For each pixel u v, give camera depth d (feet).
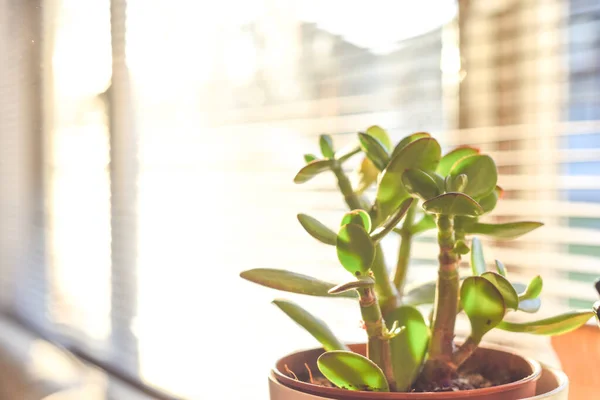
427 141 1.49
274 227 3.36
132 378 4.00
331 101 3.15
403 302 1.63
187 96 3.92
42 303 5.38
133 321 4.21
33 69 5.42
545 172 2.45
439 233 1.52
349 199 1.67
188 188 3.91
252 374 3.20
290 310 1.57
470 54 2.54
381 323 1.46
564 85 2.39
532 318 2.33
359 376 1.39
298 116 3.30
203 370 3.50
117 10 4.38
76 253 4.96
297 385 1.42
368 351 1.48
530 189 2.44
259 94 3.54
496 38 2.48
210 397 3.27
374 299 1.45
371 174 1.77
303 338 3.01
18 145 5.74
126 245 4.35
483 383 1.56
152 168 4.16
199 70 3.83
